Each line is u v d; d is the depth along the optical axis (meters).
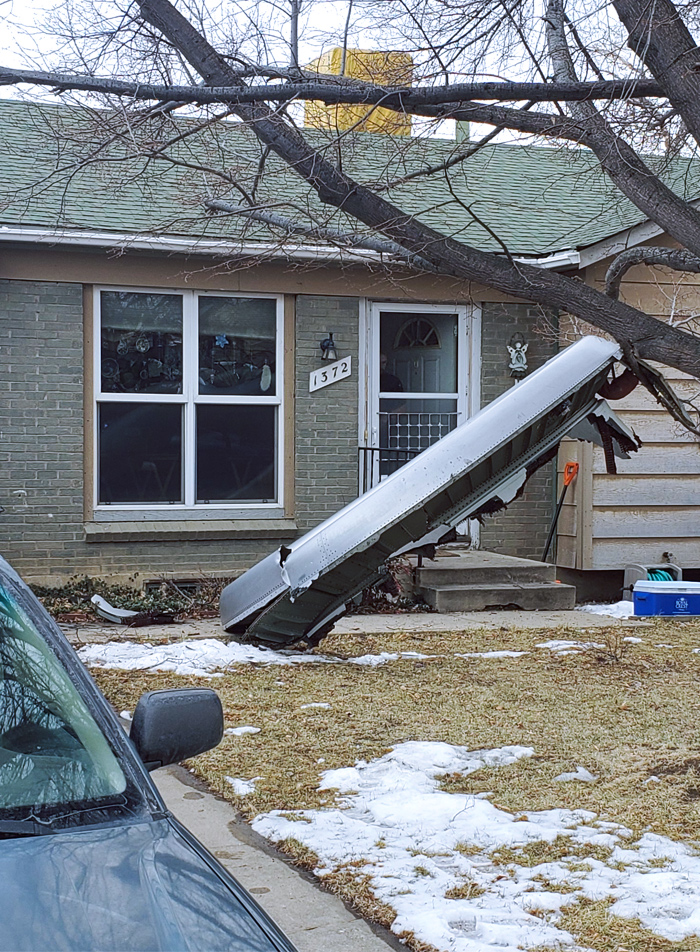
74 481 11.09
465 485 8.96
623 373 9.45
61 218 9.97
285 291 11.76
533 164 14.55
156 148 7.53
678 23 5.78
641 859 4.69
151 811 2.57
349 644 9.27
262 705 7.21
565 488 12.16
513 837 4.93
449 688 7.75
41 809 2.49
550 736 6.56
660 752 6.25
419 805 5.30
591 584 12.88
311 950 3.87
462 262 6.34
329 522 8.72
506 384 12.62
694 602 10.90
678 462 12.58
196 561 11.49
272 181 11.18
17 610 3.02
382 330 12.27
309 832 4.96
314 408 11.98
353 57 7.01
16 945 2.02
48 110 10.27
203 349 11.62
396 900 4.25
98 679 7.86
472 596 11.02
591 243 11.59
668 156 7.79
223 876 2.41
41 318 10.95
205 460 11.66
